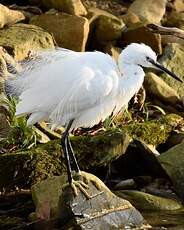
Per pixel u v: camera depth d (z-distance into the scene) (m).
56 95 10.27
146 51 10.60
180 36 16.91
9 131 12.98
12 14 15.57
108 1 18.38
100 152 12.55
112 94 10.47
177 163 12.38
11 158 12.08
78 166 11.45
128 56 10.56
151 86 15.65
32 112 10.46
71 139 12.64
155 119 14.77
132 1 18.58
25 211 11.30
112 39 16.53
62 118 10.52
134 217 10.66
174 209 11.55
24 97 10.48
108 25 16.45
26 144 12.89
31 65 10.96
